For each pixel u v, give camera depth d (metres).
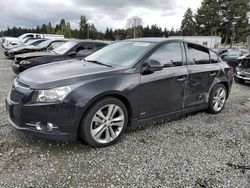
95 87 3.42
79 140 3.78
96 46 8.65
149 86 3.96
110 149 3.59
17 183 2.73
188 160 3.37
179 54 4.55
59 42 11.33
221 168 3.21
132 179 2.91
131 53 4.21
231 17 53.50
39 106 3.21
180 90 4.46
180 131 4.37
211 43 34.91
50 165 3.10
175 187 2.79
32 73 3.73
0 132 3.91
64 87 3.28
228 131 4.48
